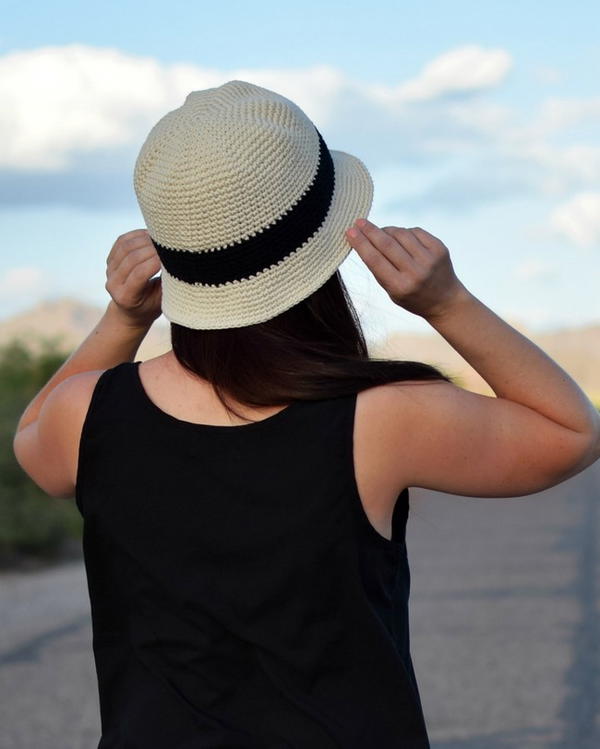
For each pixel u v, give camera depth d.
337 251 1.95
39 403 2.33
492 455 1.97
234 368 1.92
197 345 1.96
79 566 16.16
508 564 13.68
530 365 2.00
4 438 17.36
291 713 1.87
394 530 1.99
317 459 1.90
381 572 1.92
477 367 2.02
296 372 1.91
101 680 2.04
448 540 17.27
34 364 23.48
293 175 1.91
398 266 1.93
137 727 1.91
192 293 1.96
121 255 2.27
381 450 1.92
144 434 2.00
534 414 2.00
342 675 1.88
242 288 1.92
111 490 2.00
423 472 1.96
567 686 7.11
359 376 1.92
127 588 1.99
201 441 1.95
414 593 11.34
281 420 1.92
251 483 1.91
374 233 1.93
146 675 1.96
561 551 15.03
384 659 1.88
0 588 13.64
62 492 2.24
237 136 1.89
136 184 1.98
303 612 1.88
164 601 1.95
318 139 1.99
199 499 1.93
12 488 17.20
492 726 6.28
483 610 10.07
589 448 2.02
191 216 1.90
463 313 1.98
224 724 1.88
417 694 1.94
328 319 2.00
